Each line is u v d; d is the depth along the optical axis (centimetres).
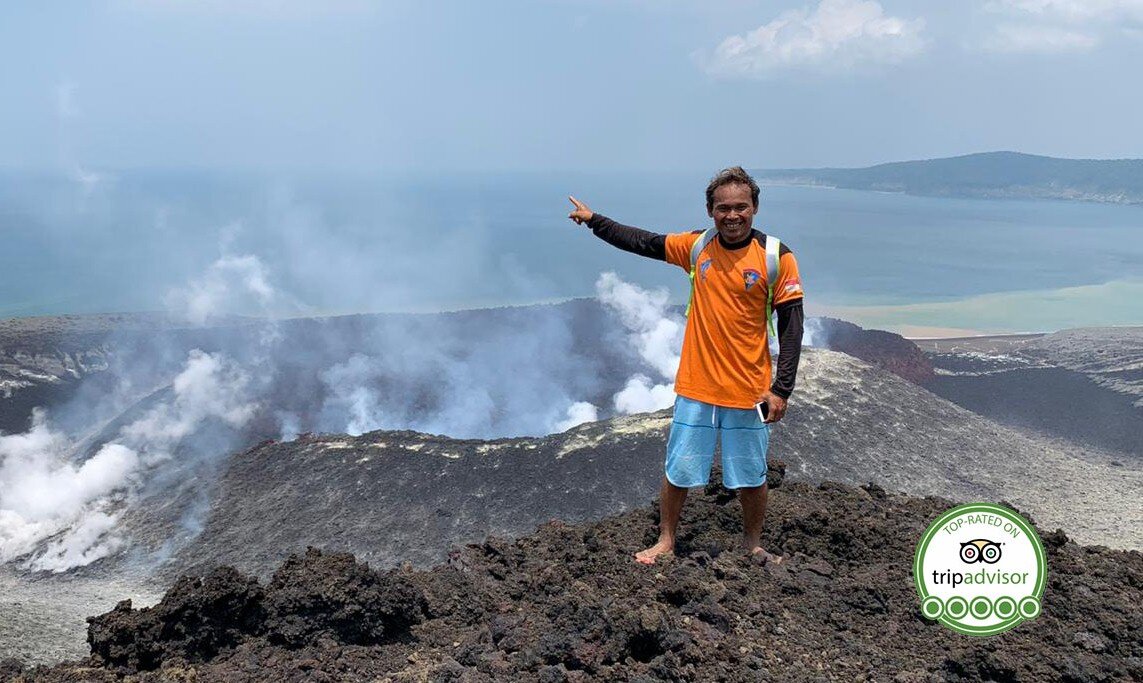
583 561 802
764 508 787
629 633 590
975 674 576
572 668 575
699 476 769
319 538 3462
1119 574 747
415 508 3584
